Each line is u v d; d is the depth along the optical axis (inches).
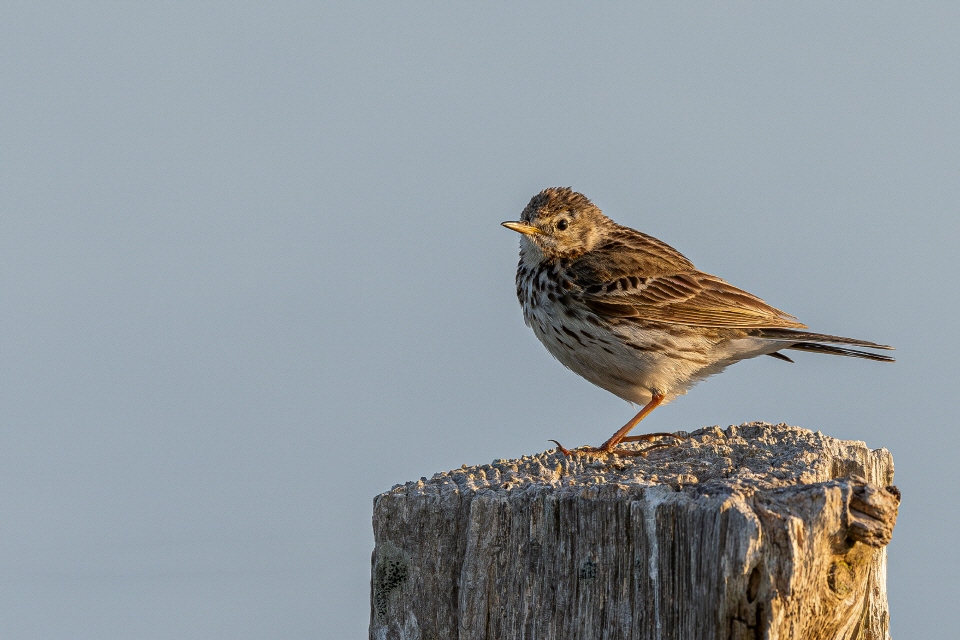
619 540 375.9
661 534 366.6
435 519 413.7
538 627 386.3
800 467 435.5
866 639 459.2
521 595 392.2
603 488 383.2
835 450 484.1
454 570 410.6
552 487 398.9
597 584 377.7
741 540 344.2
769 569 345.7
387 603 418.9
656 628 365.7
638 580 370.6
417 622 413.7
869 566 404.2
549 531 389.4
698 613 354.6
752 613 346.6
